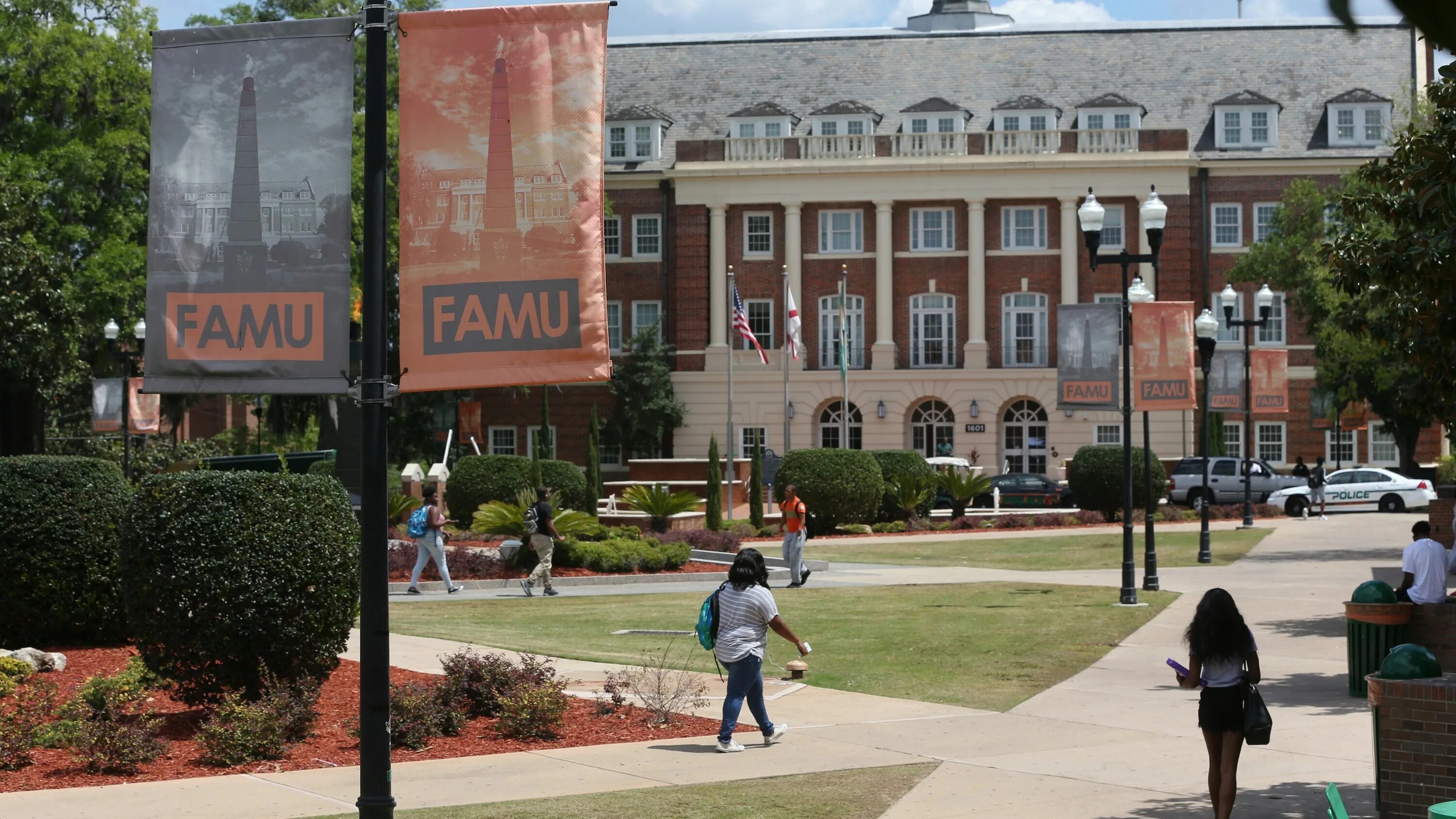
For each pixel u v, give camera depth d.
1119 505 55.81
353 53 11.32
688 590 32.88
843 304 65.12
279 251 11.27
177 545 15.28
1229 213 74.50
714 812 11.76
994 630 24.27
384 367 10.33
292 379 11.24
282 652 15.63
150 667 15.78
